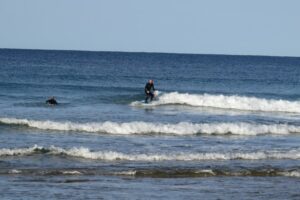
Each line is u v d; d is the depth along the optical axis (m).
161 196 37.16
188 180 42.19
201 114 78.69
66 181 40.41
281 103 87.44
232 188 40.00
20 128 61.03
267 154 50.94
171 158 48.38
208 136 60.56
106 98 93.81
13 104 82.75
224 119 73.88
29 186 38.50
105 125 61.69
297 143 57.78
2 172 42.06
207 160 48.62
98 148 52.00
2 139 55.19
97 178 41.66
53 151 48.91
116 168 44.59
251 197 37.59
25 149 48.97
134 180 41.50
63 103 86.00
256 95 117.19
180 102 88.75
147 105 86.62
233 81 162.50
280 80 173.38
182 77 174.00
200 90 127.19
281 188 40.41
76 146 52.69
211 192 38.69
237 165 47.16
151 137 58.66
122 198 36.25
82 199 35.59
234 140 58.66
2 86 112.62
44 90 107.50
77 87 116.19
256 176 44.09
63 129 61.00
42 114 72.56
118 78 155.00
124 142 55.41
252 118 76.25
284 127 65.12
